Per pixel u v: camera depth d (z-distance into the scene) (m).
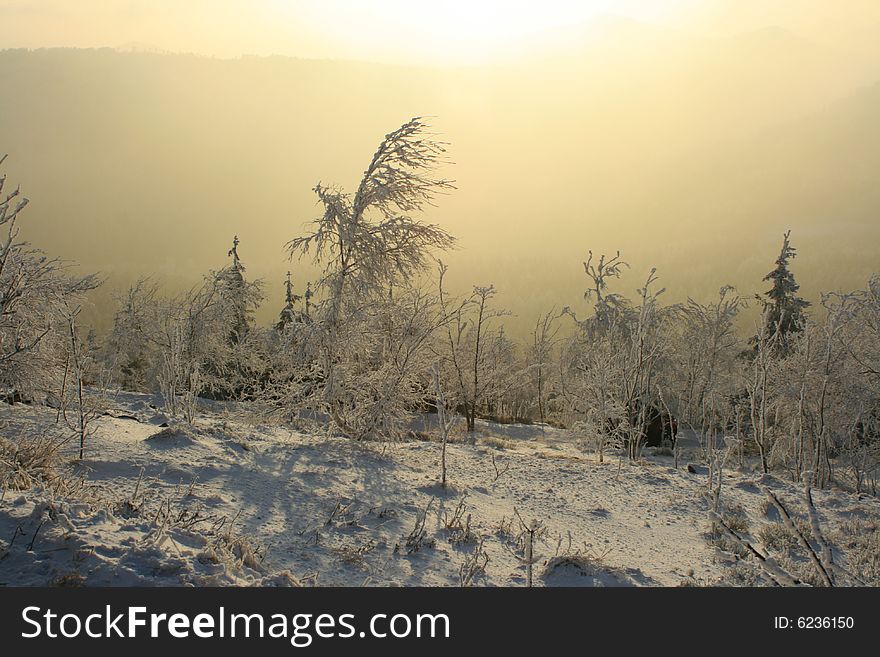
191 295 28.20
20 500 6.26
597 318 29.25
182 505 8.01
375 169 17.80
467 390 31.86
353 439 16.33
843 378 19.75
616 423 22.12
